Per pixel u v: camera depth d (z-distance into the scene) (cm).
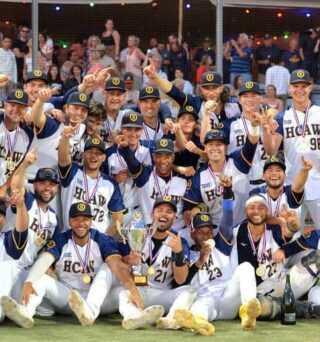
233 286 888
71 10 1412
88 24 1429
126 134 986
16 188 869
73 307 852
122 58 1427
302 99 1027
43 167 980
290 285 904
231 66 1407
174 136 1042
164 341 795
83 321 856
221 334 827
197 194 991
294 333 835
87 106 976
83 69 1410
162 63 1426
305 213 1052
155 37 1450
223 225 924
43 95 958
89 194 965
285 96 1405
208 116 1014
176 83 1362
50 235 913
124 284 884
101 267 898
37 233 905
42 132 980
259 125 1002
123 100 1043
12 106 959
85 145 969
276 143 1024
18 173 869
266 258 912
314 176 1033
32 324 846
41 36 1388
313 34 1429
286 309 877
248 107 1029
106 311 910
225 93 1059
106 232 970
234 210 1004
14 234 875
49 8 1403
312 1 1417
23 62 1368
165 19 1445
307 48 1430
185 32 1434
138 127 984
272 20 1426
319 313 904
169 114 1055
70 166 966
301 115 1029
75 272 900
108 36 1430
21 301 858
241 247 919
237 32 1419
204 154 1003
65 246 902
